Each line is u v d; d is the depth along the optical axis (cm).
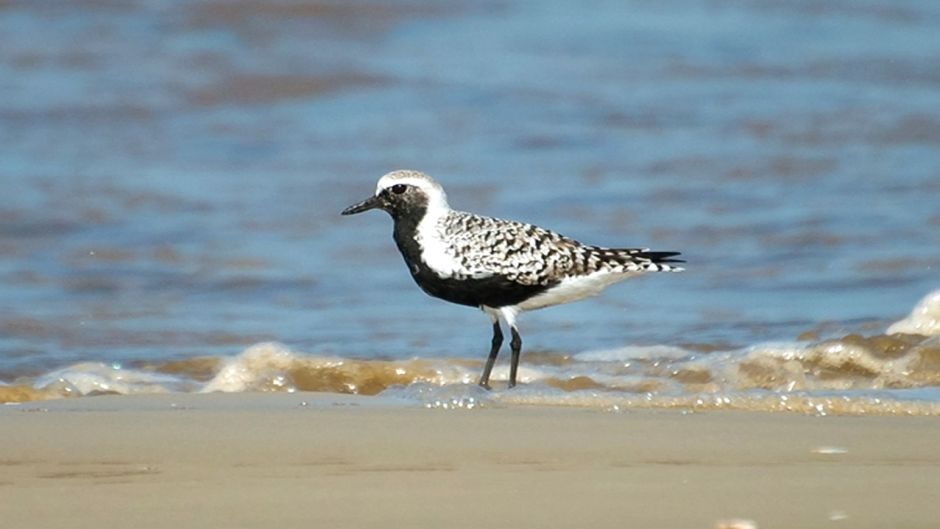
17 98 2397
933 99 2583
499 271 1264
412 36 2923
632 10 3225
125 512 779
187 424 1005
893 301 1526
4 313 1488
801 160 2170
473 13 3103
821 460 912
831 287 1588
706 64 2831
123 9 2830
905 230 1808
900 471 881
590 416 1058
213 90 2516
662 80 2709
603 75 2736
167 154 2191
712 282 1622
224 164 2155
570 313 1509
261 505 794
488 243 1272
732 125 2405
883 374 1237
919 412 1101
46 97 2414
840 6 3294
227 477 857
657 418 1052
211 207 1931
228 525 755
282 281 1638
